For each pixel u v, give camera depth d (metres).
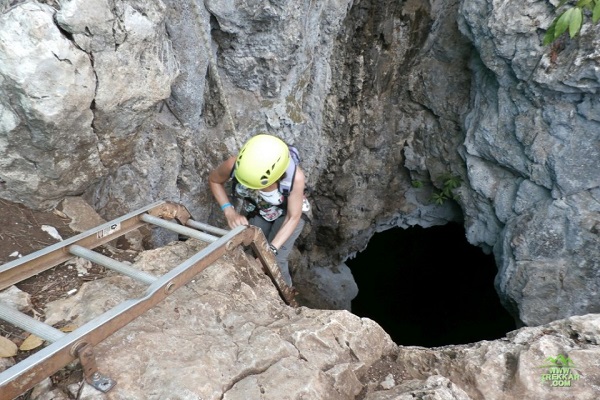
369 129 5.09
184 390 1.47
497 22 3.55
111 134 2.50
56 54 1.90
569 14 2.70
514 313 4.41
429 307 6.23
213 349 1.69
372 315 6.00
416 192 5.89
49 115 1.97
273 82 3.68
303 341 1.81
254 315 2.00
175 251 2.34
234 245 2.19
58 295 1.94
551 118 3.66
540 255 4.02
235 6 3.05
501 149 4.25
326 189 5.25
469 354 1.96
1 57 1.81
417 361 1.97
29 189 2.31
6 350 1.60
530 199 4.17
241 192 2.70
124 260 2.28
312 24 3.76
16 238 2.22
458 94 4.88
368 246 6.45
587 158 3.60
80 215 2.51
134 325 1.73
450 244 6.34
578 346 1.89
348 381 1.71
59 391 1.47
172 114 3.21
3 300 1.79
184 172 3.43
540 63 3.45
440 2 4.38
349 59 4.32
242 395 1.52
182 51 2.90
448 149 5.18
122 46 2.21
